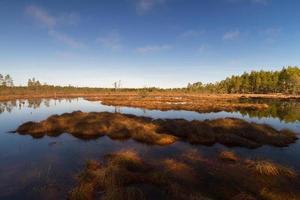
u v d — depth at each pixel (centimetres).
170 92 14925
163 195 1091
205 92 14888
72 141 2222
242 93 14325
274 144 2128
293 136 2423
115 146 2034
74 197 1071
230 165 1505
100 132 2531
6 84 14862
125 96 11031
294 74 11269
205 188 1177
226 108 5216
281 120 3634
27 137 2392
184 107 5394
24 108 5669
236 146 2058
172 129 2636
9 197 1115
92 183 1171
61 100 8912
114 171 1245
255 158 1669
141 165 1438
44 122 2883
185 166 1477
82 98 10212
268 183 1234
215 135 2283
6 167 1509
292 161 1652
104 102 7212
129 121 2962
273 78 12781
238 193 1130
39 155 1773
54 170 1451
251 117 3981
